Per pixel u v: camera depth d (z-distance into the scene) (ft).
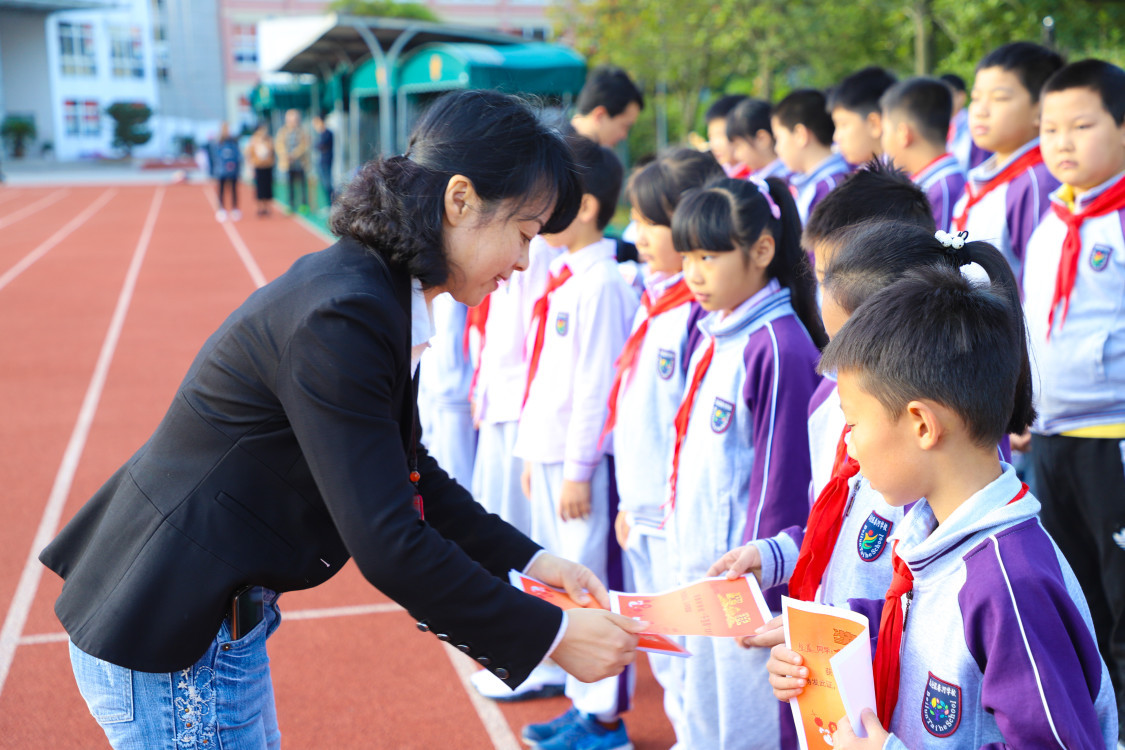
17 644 11.49
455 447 12.31
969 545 4.51
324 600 12.88
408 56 46.93
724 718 7.89
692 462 8.00
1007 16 31.42
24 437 19.40
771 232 7.62
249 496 5.13
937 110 12.72
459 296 5.49
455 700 10.43
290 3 160.04
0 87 151.64
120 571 5.21
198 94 164.25
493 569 6.36
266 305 5.02
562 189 5.36
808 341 7.50
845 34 42.39
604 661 5.35
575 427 9.45
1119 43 31.17
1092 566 10.05
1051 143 9.55
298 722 9.96
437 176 5.11
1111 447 9.38
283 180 99.71
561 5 66.49
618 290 9.55
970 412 4.40
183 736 5.28
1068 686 4.21
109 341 28.22
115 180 115.65
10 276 40.68
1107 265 9.30
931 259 5.69
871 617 5.26
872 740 4.41
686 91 56.80
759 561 6.65
